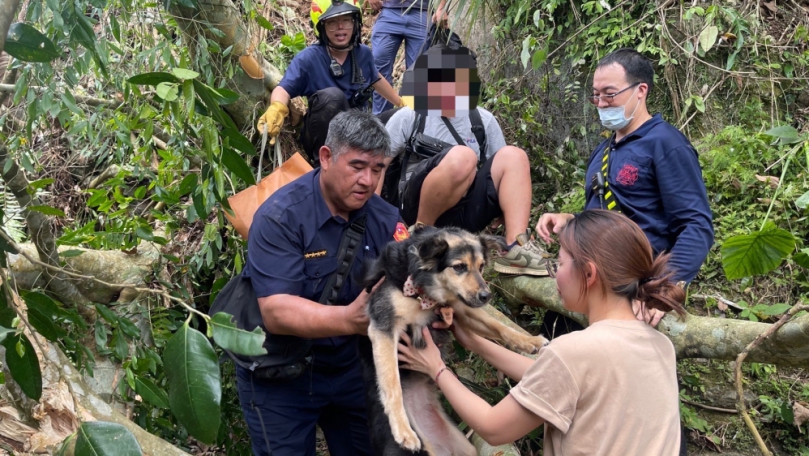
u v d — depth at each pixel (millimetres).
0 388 2697
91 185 5199
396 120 3936
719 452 3715
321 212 2926
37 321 2371
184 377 1952
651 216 3180
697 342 3047
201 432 1944
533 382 1979
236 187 4422
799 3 5105
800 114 4797
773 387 3887
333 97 4328
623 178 3215
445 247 2615
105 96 4758
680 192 3053
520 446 3865
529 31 5383
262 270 2834
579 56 5078
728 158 4512
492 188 3799
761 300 4102
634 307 2129
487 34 5887
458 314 2816
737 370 2602
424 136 3883
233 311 3002
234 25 4270
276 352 2953
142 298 4152
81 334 3691
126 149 4559
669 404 1952
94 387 3857
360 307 2682
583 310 2186
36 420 2521
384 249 2775
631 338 1982
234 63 4453
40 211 3270
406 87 3904
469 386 3814
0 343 2100
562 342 1979
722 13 4844
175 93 2078
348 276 3012
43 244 3678
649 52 4984
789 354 2773
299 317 2723
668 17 4957
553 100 5352
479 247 2721
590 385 1920
